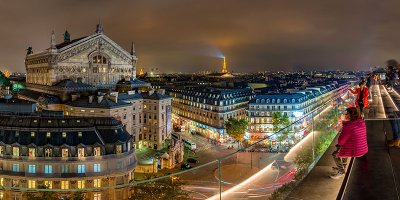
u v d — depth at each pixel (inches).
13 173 4224.9
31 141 4261.8
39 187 4153.5
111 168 4360.2
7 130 4399.6
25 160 4197.8
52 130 4333.2
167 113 7480.3
